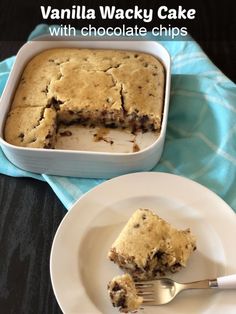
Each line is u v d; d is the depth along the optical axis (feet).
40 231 1.27
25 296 1.14
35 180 1.39
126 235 1.16
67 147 1.46
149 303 1.11
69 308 1.08
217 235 1.22
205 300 1.11
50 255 1.17
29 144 1.40
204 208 1.26
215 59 1.70
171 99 1.56
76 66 1.58
